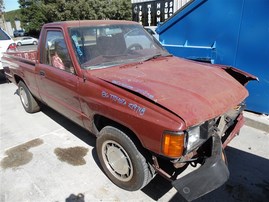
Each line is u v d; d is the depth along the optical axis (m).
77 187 2.84
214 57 4.77
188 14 4.99
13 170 3.17
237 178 2.93
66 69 3.15
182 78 2.59
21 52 5.42
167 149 2.02
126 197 2.68
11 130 4.29
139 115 2.16
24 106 5.07
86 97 2.76
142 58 3.25
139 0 14.90
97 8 31.33
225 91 2.51
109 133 2.55
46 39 3.52
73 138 3.93
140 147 2.37
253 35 4.18
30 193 2.77
